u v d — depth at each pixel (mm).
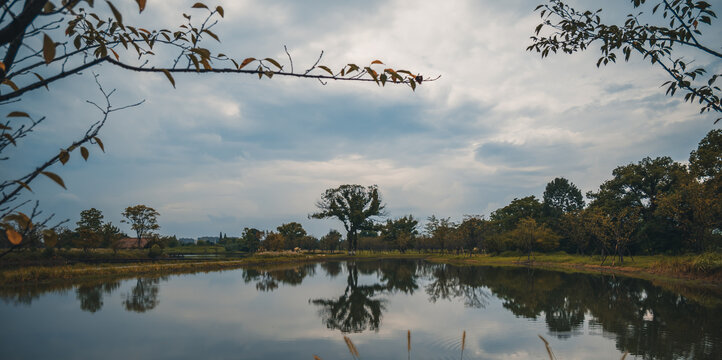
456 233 75500
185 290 24109
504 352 11359
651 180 54469
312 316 16797
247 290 24781
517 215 84312
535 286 27359
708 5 3314
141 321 15055
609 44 4004
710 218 32438
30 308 17516
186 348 11633
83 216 50125
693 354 10812
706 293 22297
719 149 32031
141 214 63750
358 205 85688
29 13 1413
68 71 1859
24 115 1725
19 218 1580
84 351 11148
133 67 1943
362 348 11812
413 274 39281
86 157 1907
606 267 42625
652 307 18281
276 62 2082
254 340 12648
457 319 16156
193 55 2012
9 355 10695
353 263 60781
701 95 3383
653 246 48406
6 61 1630
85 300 19750
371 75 2104
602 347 11672
